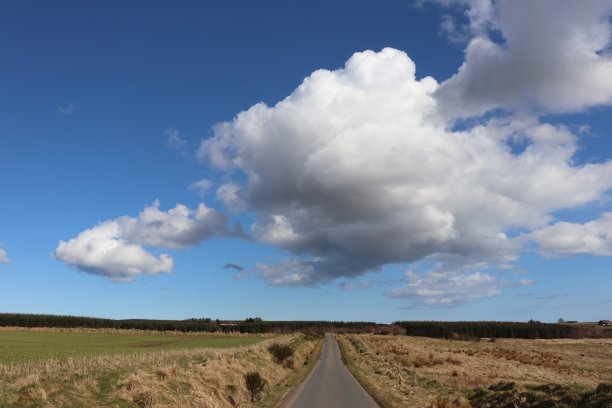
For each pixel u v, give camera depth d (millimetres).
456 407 21797
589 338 181125
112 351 53062
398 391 27766
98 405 15352
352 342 107188
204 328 164250
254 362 35094
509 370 51219
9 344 62344
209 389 21938
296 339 85000
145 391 17531
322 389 29078
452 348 98875
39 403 13695
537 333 186875
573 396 17016
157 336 119562
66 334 106688
